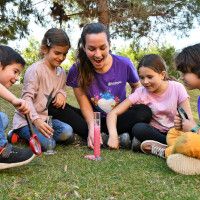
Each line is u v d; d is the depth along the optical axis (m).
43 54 3.08
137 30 9.79
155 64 2.94
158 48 9.62
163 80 3.03
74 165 2.34
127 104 3.06
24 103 2.20
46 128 2.65
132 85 3.28
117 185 1.97
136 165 2.38
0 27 9.12
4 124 2.93
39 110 2.98
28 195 1.81
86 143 3.15
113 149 2.89
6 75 2.32
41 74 2.99
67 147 2.95
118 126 3.08
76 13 9.66
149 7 9.01
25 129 2.91
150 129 2.81
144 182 2.03
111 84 3.15
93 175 2.12
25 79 2.99
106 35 2.87
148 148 2.71
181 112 2.64
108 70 3.13
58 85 3.09
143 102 3.06
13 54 2.34
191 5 9.22
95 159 2.50
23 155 2.16
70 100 6.47
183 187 1.97
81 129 3.08
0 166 2.12
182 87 3.05
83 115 3.13
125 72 3.19
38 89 2.99
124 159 2.54
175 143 2.25
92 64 3.09
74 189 1.90
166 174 2.19
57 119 3.10
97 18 9.51
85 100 3.16
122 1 9.23
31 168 2.25
